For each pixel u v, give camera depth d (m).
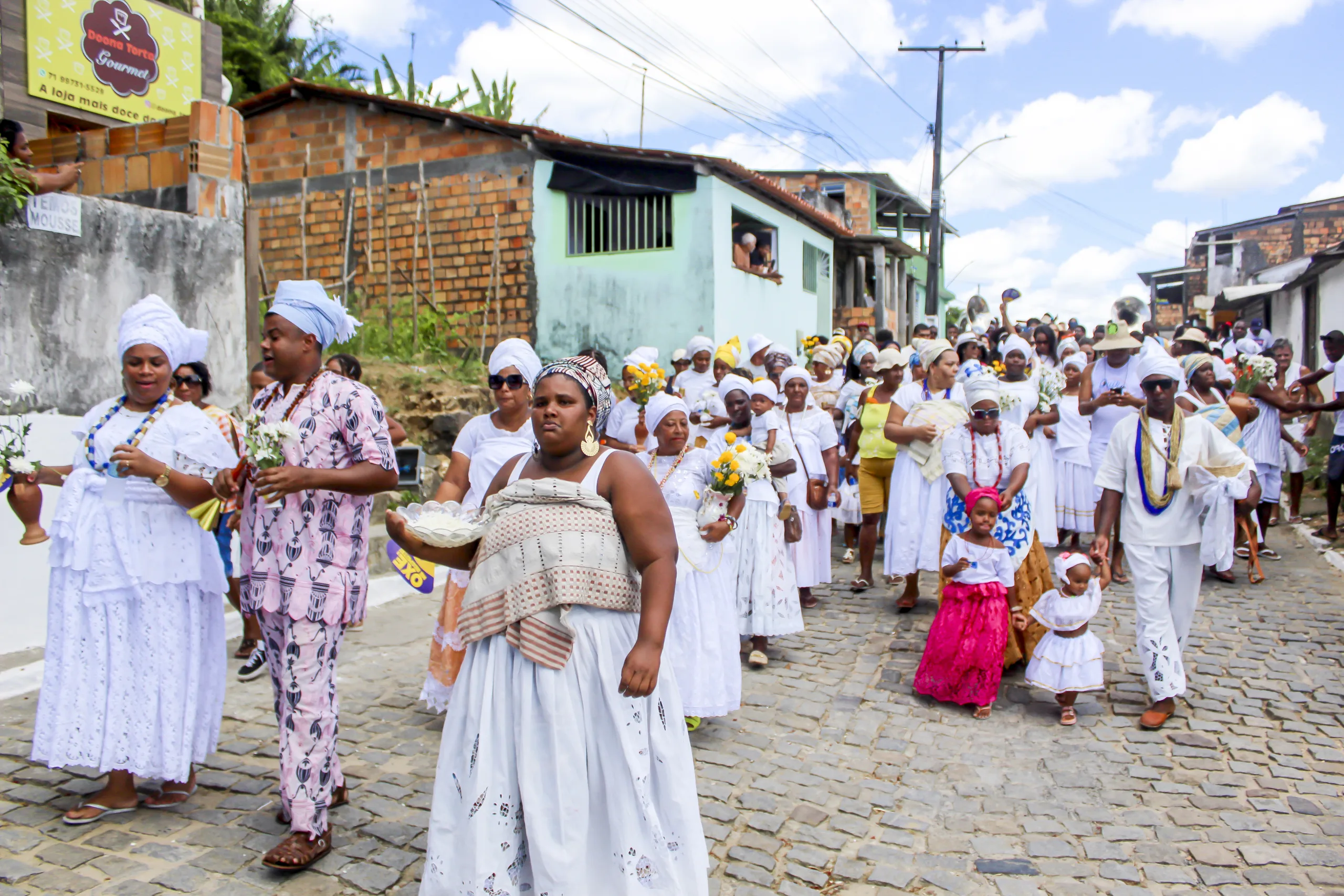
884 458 8.09
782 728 5.26
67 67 8.42
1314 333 18.14
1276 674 6.00
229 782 4.32
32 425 5.69
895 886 3.63
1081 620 5.31
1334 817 4.18
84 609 3.82
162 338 3.99
